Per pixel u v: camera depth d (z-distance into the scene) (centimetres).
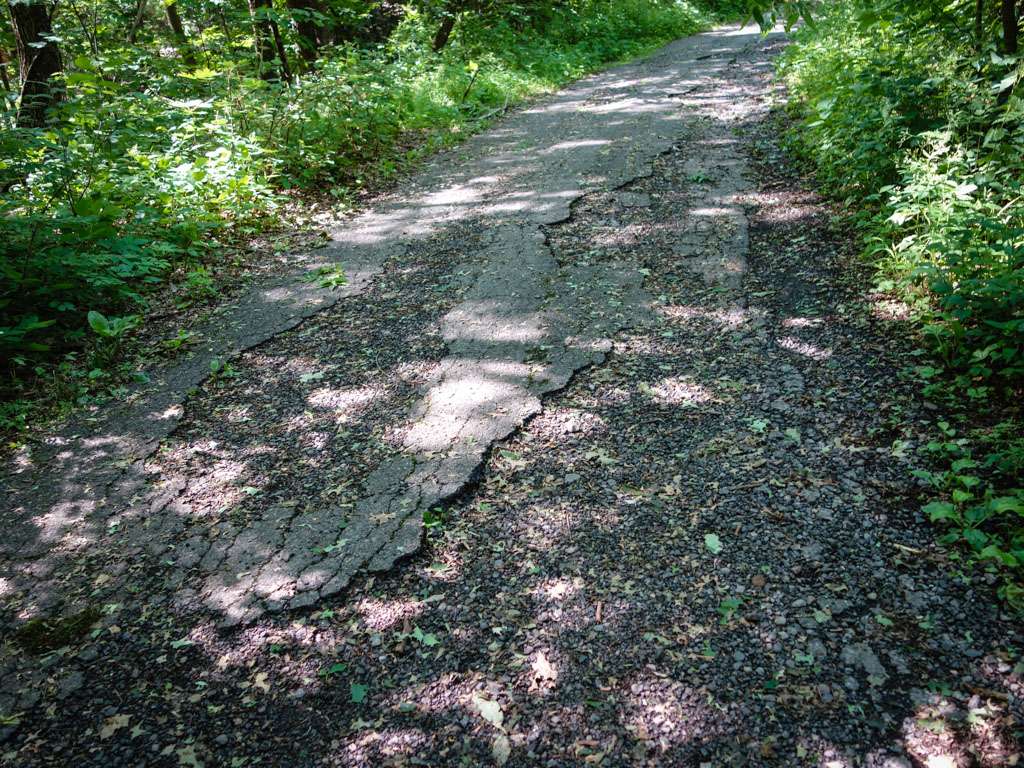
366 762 216
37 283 487
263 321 512
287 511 325
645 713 224
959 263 402
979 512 274
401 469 346
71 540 316
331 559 295
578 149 878
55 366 462
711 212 638
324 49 1175
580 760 212
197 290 563
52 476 361
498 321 484
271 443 376
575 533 300
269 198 724
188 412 411
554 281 536
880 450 326
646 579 274
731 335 440
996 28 593
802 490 309
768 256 540
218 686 244
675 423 364
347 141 901
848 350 405
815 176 677
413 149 957
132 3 1334
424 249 623
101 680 249
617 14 1889
